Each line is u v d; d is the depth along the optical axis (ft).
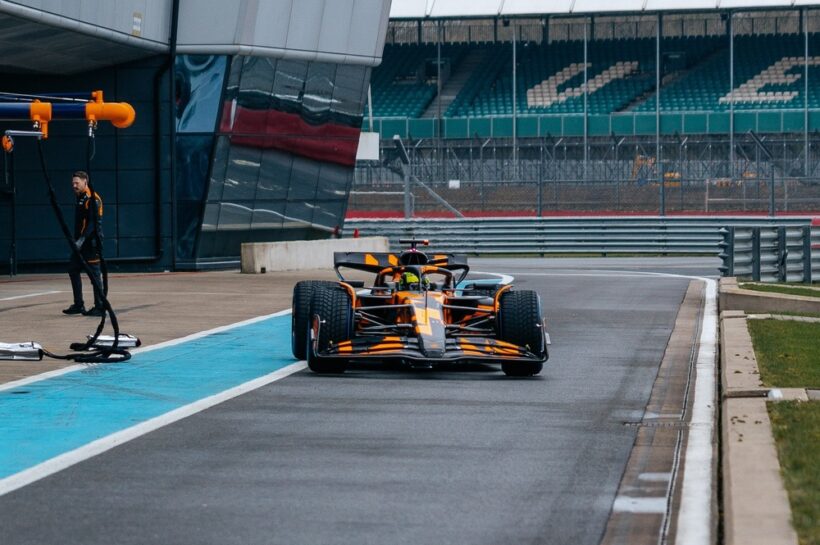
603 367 132.16
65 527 64.64
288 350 145.28
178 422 96.27
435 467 79.56
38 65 274.36
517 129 615.57
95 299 184.14
